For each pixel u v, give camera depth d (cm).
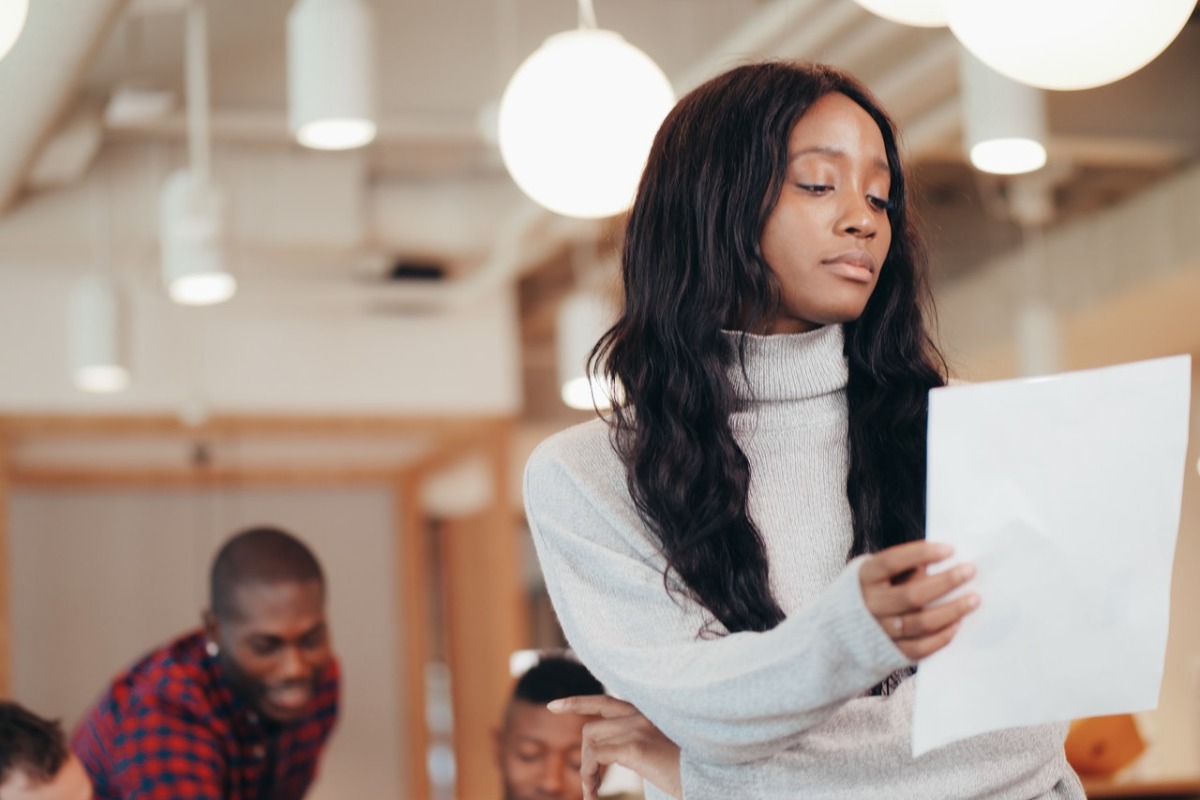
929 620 93
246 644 304
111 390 623
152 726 295
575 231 557
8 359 611
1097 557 98
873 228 121
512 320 673
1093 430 98
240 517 679
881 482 125
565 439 131
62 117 425
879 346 130
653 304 129
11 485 641
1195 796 323
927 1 172
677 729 108
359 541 696
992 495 98
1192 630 630
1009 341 647
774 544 123
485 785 673
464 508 686
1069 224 627
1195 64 517
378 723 697
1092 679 100
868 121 124
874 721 114
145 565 664
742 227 123
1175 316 622
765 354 124
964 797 113
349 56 351
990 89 328
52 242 545
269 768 315
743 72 128
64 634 653
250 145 559
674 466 123
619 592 120
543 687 267
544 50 246
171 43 466
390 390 655
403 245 598
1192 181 552
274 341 646
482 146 568
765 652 100
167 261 460
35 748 258
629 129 240
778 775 112
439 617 699
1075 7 153
